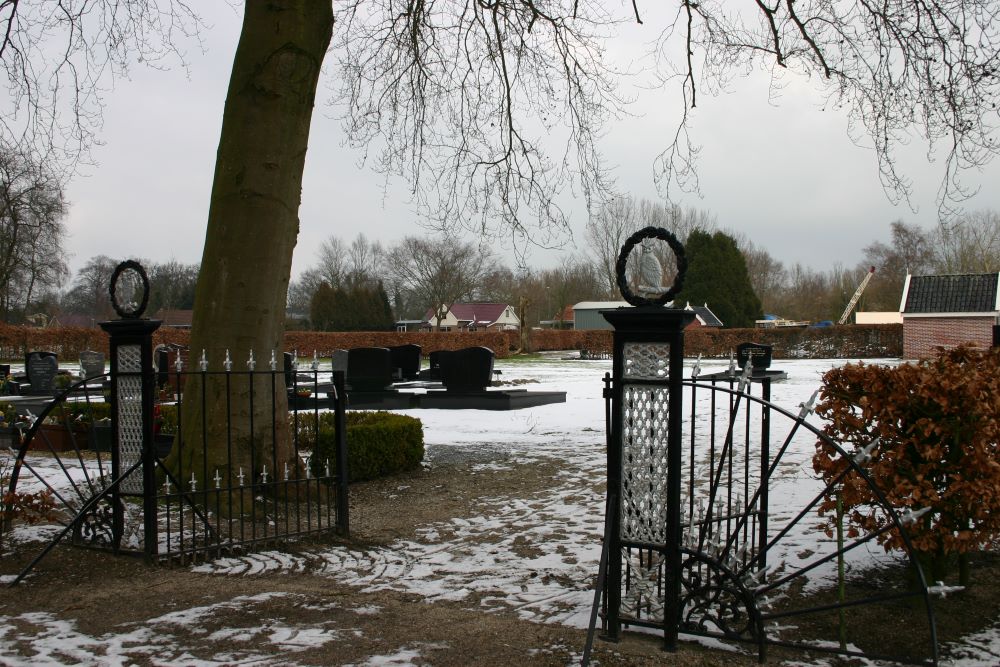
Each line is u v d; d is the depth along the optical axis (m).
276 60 7.52
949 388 4.23
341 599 4.74
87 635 4.04
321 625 4.21
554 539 6.45
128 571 5.33
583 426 14.14
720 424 13.93
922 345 41.06
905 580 5.05
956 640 4.12
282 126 7.61
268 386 7.61
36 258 39.97
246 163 7.50
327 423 10.77
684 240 65.94
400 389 20.94
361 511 7.59
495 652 3.82
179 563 5.57
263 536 6.23
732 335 47.56
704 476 8.79
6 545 5.97
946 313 40.28
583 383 25.34
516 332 55.38
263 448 7.54
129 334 5.57
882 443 4.62
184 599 4.69
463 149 12.91
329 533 6.52
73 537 5.94
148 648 3.84
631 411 4.09
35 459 10.58
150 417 5.48
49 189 29.06
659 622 4.02
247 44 7.59
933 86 9.81
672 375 3.95
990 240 56.75
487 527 6.92
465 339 50.12
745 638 3.94
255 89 7.52
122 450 5.75
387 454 9.26
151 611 4.45
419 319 91.75
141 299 5.64
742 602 4.34
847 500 4.66
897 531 4.41
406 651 3.81
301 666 3.60
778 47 11.30
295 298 90.31
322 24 7.87
